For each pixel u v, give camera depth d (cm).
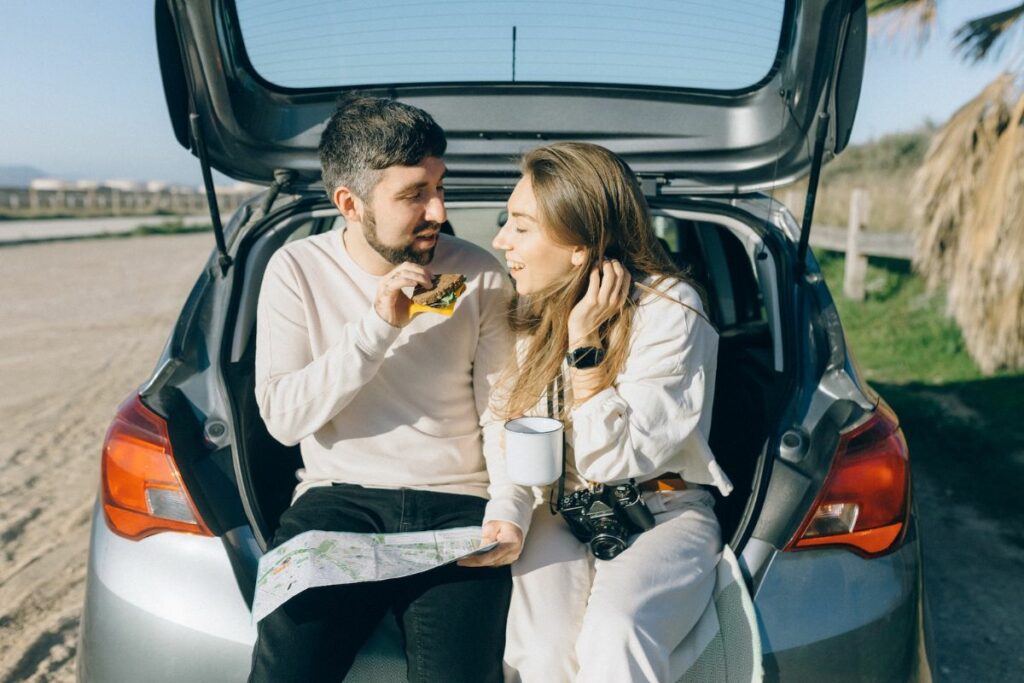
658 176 248
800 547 163
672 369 174
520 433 167
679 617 160
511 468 169
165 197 3678
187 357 191
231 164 243
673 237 309
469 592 163
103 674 161
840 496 165
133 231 2220
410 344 189
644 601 156
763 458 175
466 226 289
